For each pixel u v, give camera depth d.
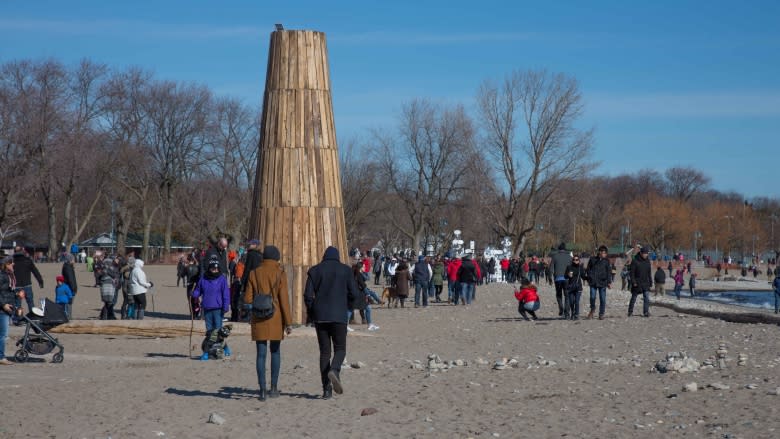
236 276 23.64
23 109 64.19
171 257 81.62
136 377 13.82
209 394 11.91
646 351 16.41
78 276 53.41
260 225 23.56
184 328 21.06
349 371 14.13
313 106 23.78
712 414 9.33
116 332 21.52
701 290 73.38
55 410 10.73
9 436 9.20
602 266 24.38
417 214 77.56
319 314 11.02
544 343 18.81
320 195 23.56
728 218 129.38
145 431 9.31
